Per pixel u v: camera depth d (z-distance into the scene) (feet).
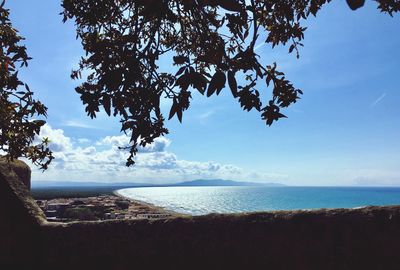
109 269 16.43
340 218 13.38
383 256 12.35
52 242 17.58
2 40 16.33
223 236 14.93
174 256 15.52
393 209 12.77
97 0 15.01
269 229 14.30
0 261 17.99
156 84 11.19
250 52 10.11
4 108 16.92
